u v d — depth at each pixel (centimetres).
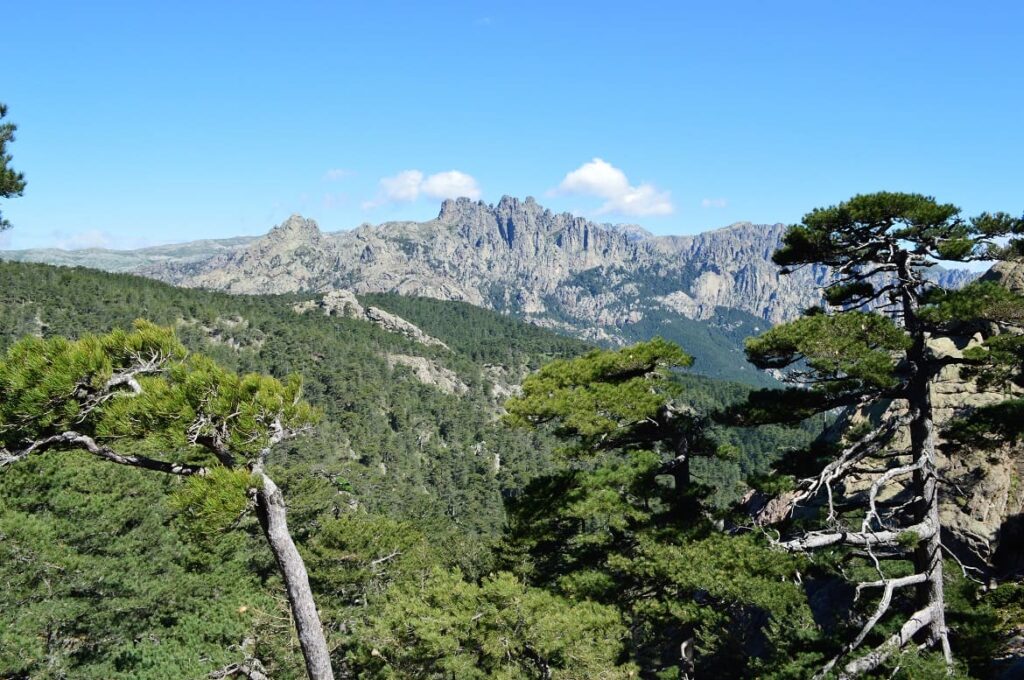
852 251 1396
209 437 882
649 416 2011
